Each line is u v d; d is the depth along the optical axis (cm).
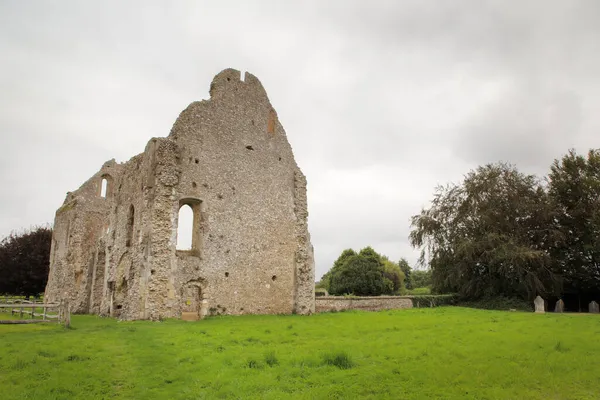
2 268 4497
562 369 981
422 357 1095
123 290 2514
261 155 2797
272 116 2939
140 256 2167
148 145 2391
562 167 3878
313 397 771
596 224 3456
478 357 1090
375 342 1324
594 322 1972
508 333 1533
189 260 2305
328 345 1266
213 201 2478
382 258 7119
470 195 3762
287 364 1015
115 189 2827
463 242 3566
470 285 3691
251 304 2541
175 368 992
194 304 2875
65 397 783
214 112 2589
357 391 812
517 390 822
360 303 3372
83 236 3553
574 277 3694
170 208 2258
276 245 2752
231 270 2484
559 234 3538
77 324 1945
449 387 837
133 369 980
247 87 2817
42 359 1044
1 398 761
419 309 3047
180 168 2358
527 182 3747
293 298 2766
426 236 3922
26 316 2311
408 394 795
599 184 3550
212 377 902
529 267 3472
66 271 3431
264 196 2755
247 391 812
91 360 1055
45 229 4850
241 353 1139
